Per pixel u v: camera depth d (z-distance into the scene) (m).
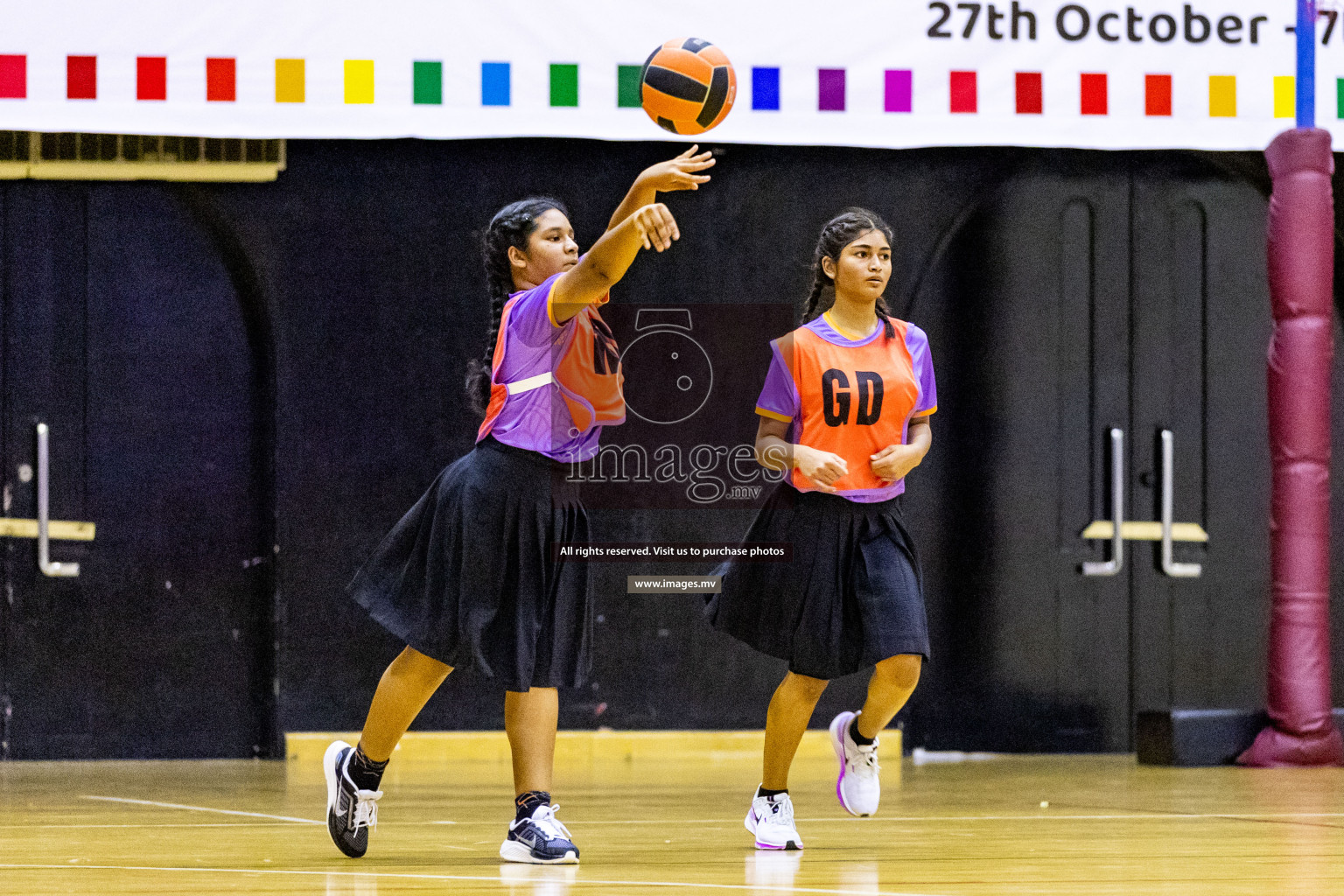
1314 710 21.00
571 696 22.75
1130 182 24.14
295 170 22.66
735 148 23.17
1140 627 24.08
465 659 9.95
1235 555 24.33
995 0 20.73
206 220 22.67
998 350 23.91
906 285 23.61
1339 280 24.92
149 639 22.52
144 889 8.70
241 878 9.26
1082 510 24.05
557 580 10.30
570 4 20.27
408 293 22.73
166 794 16.95
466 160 22.83
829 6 20.53
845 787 11.92
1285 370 21.38
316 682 22.47
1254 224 24.44
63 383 22.44
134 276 22.59
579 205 22.97
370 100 20.11
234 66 19.97
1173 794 16.64
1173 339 24.25
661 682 22.92
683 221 23.03
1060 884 8.95
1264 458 24.42
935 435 23.78
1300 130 21.06
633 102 20.34
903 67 20.61
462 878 9.29
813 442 11.14
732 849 11.31
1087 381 24.08
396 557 10.41
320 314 22.64
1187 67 21.06
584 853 10.98
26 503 22.27
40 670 22.25
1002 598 23.84
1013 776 19.67
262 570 22.72
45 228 22.44
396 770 20.66
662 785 18.28
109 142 22.19
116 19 19.81
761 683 23.19
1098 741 23.95
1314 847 11.20
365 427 22.66
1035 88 20.77
